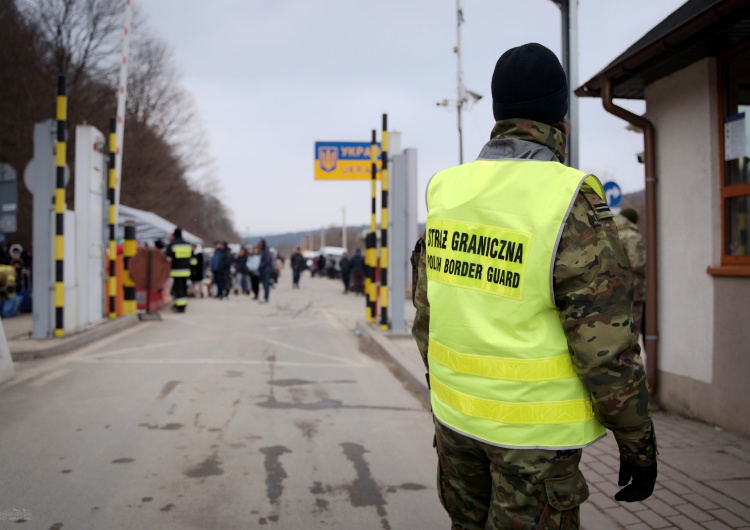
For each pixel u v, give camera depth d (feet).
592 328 5.51
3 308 42.47
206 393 21.45
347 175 85.76
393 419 18.75
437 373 6.73
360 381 24.06
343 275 84.94
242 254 76.23
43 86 94.94
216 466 14.44
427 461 15.14
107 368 25.44
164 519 11.66
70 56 99.60
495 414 5.98
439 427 6.75
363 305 62.64
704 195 16.94
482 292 6.14
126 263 42.93
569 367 5.83
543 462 5.85
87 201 34.24
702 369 17.10
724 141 16.43
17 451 15.15
